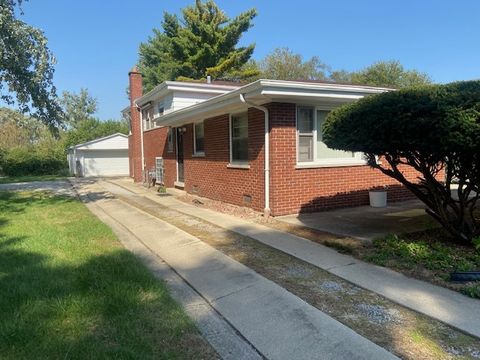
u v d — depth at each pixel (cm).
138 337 332
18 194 1619
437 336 330
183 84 1526
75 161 3164
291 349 317
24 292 421
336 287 446
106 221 941
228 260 553
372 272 490
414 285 442
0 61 1240
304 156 929
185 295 446
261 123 918
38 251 611
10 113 1577
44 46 1327
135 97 2103
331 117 610
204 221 870
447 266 493
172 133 1622
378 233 684
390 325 351
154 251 643
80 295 420
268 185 902
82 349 309
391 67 4475
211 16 3225
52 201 1345
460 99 435
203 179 1284
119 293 421
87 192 1664
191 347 322
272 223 820
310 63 4622
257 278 475
